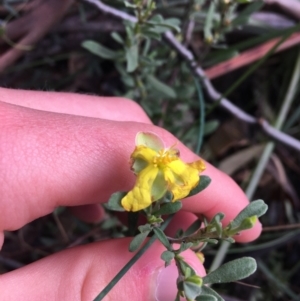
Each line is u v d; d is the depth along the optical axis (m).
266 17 0.14
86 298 0.07
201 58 0.12
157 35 0.11
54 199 0.08
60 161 0.08
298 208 0.15
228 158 0.14
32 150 0.08
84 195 0.08
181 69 0.13
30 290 0.08
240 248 0.13
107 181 0.08
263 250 0.13
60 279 0.08
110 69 0.15
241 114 0.14
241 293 0.14
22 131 0.08
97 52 0.11
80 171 0.08
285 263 0.14
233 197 0.09
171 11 0.13
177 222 0.10
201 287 0.07
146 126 0.08
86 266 0.08
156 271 0.08
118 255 0.08
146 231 0.07
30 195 0.08
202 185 0.07
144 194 0.06
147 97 0.12
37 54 0.15
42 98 0.10
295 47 0.15
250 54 0.14
